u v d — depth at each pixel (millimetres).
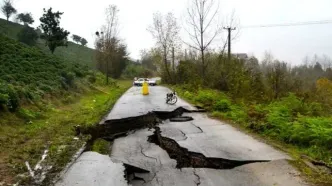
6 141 9273
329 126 9297
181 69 40188
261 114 12406
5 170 6926
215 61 29828
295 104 13406
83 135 10828
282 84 20531
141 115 14062
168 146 9773
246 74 24531
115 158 8414
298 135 9023
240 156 7965
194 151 8484
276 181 6277
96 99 24047
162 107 16875
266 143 9367
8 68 21781
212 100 18984
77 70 32750
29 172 6863
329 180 6230
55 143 9352
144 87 27562
